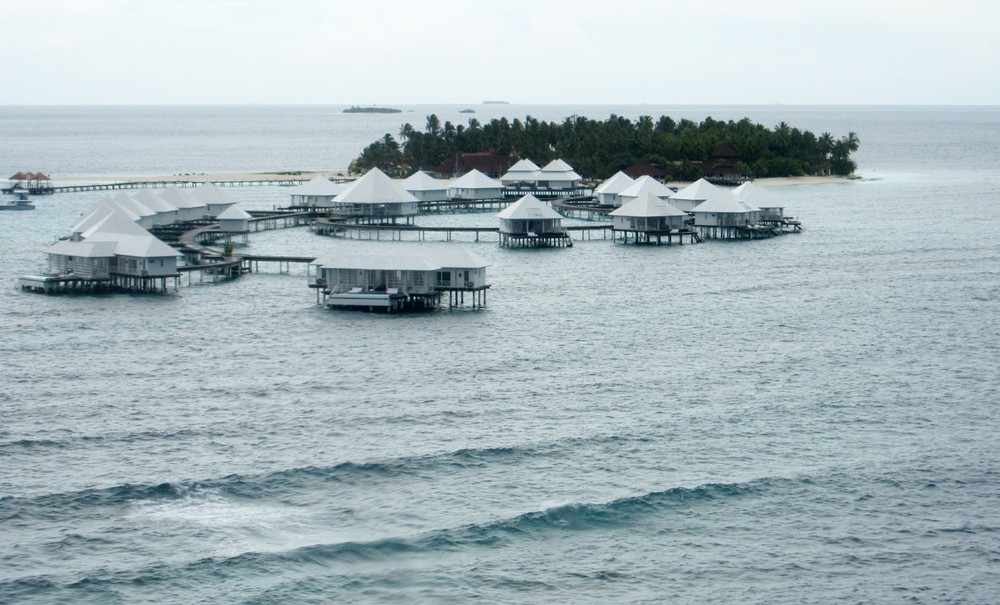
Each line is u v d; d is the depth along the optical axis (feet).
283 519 196.03
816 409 260.21
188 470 217.15
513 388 279.28
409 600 170.81
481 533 191.52
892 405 263.29
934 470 219.41
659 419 252.62
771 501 204.95
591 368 300.61
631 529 194.08
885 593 173.06
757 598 172.14
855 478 215.51
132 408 259.19
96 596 169.37
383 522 195.52
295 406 262.06
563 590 174.40
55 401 264.52
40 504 200.03
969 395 271.49
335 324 360.69
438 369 298.56
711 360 309.83
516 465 222.07
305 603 169.17
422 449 230.48
